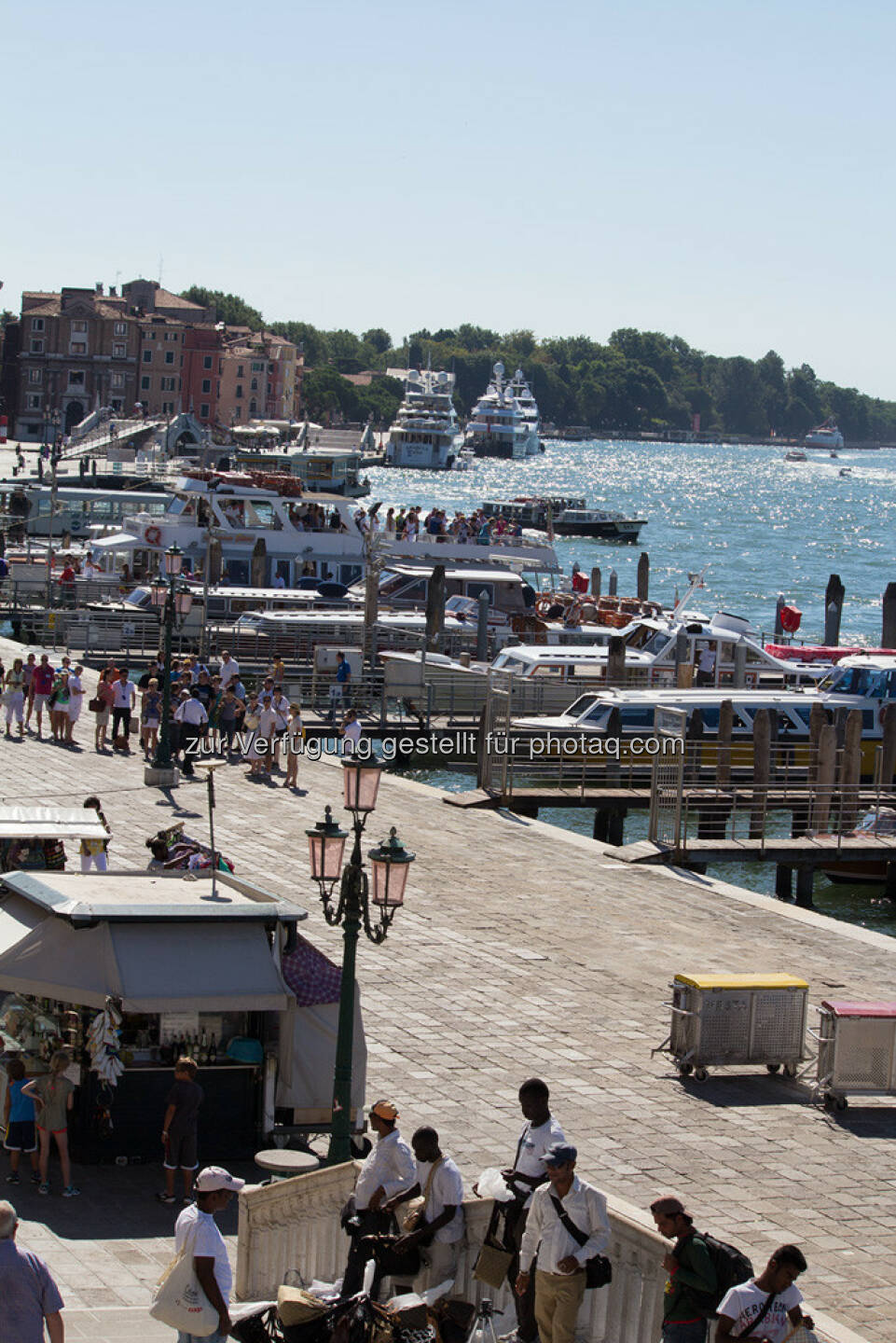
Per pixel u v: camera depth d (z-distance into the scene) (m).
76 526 107.88
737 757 57.38
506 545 93.19
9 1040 20.86
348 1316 15.16
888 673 59.53
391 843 19.94
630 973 31.62
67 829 27.48
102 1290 17.16
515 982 30.47
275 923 21.61
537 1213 14.70
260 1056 21.52
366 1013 28.03
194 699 49.91
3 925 21.86
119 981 20.38
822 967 32.81
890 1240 20.41
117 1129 21.09
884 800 51.81
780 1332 12.94
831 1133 24.19
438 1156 15.86
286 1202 17.33
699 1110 24.73
